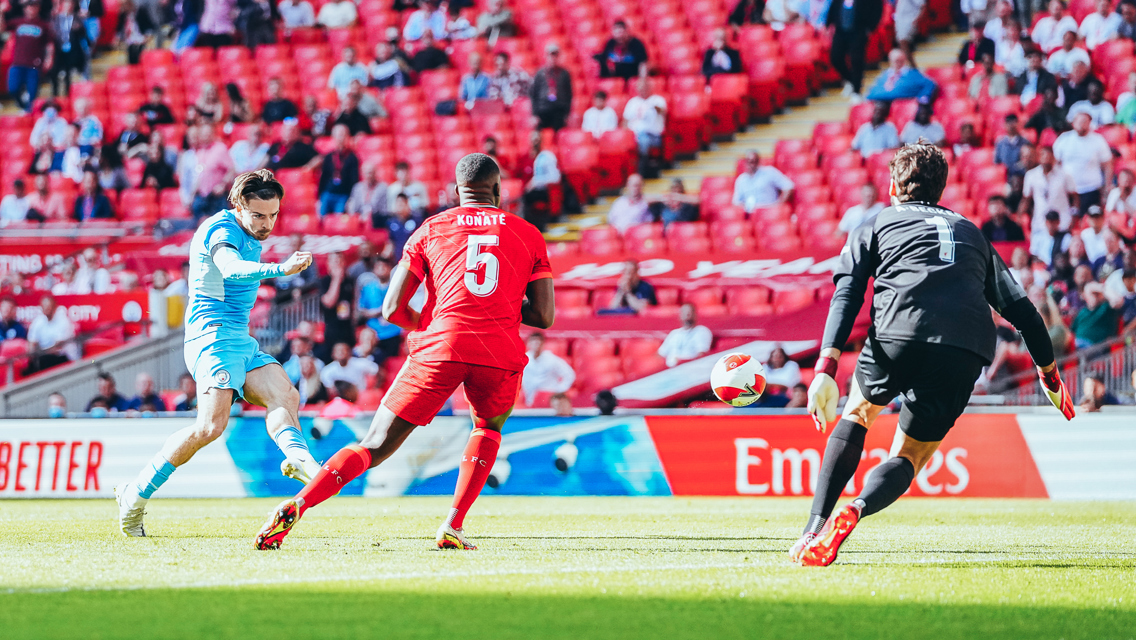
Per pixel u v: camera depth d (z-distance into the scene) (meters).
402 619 11.70
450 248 17.70
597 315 50.38
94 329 51.72
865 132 57.25
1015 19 59.41
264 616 11.82
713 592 13.48
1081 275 45.34
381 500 33.19
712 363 46.19
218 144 61.09
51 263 56.84
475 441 18.31
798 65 64.50
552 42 68.31
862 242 16.52
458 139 62.97
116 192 63.06
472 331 17.39
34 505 31.59
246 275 18.20
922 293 15.74
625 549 18.48
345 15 72.69
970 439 33.50
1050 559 17.48
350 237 53.81
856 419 16.62
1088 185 51.78
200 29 72.75
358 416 34.16
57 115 67.50
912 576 15.02
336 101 66.75
